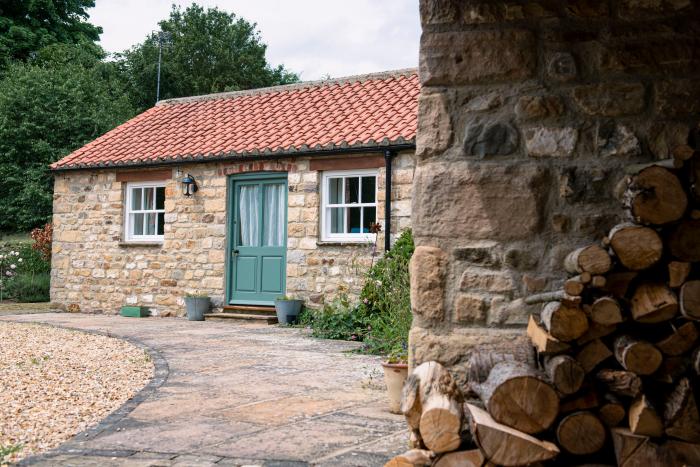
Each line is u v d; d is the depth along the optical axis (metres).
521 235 3.86
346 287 11.71
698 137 3.71
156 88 35.25
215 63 38.12
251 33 41.28
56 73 23.47
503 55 3.91
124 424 5.04
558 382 3.35
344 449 4.35
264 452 4.28
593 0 3.86
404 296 7.59
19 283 17.05
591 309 3.39
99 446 4.44
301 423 5.07
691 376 3.36
